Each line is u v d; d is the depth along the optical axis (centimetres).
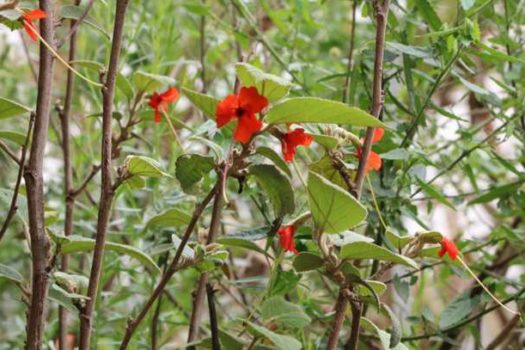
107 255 141
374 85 103
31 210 101
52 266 102
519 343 155
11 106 105
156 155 134
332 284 150
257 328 105
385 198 128
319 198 96
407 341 134
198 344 113
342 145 104
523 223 153
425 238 103
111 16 142
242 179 101
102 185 102
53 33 103
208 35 166
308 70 153
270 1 184
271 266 118
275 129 99
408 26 137
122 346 105
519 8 136
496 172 163
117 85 120
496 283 137
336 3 200
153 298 105
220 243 112
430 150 150
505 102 141
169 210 115
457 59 126
